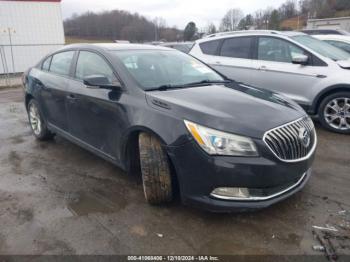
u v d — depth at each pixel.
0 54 15.05
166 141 2.66
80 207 3.03
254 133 2.49
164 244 2.48
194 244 2.48
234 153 2.46
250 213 2.88
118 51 3.70
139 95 3.04
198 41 6.99
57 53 4.56
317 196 3.16
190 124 2.57
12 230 2.68
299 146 2.71
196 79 3.74
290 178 2.62
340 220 2.76
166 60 3.89
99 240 2.54
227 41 6.44
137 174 3.61
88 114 3.60
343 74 4.94
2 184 3.52
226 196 2.53
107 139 3.41
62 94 4.03
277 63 5.66
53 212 2.94
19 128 5.81
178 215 2.86
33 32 16.44
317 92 5.19
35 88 4.70
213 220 2.78
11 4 15.51
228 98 3.05
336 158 4.12
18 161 4.18
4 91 11.16
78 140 3.97
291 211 2.90
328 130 5.30
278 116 2.75
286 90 5.57
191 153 2.54
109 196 3.22
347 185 3.39
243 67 6.06
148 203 3.04
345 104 5.04
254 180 2.46
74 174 3.76
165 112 2.75
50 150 4.59
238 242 2.50
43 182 3.56
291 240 2.51
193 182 2.59
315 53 5.25
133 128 2.94
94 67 3.70
